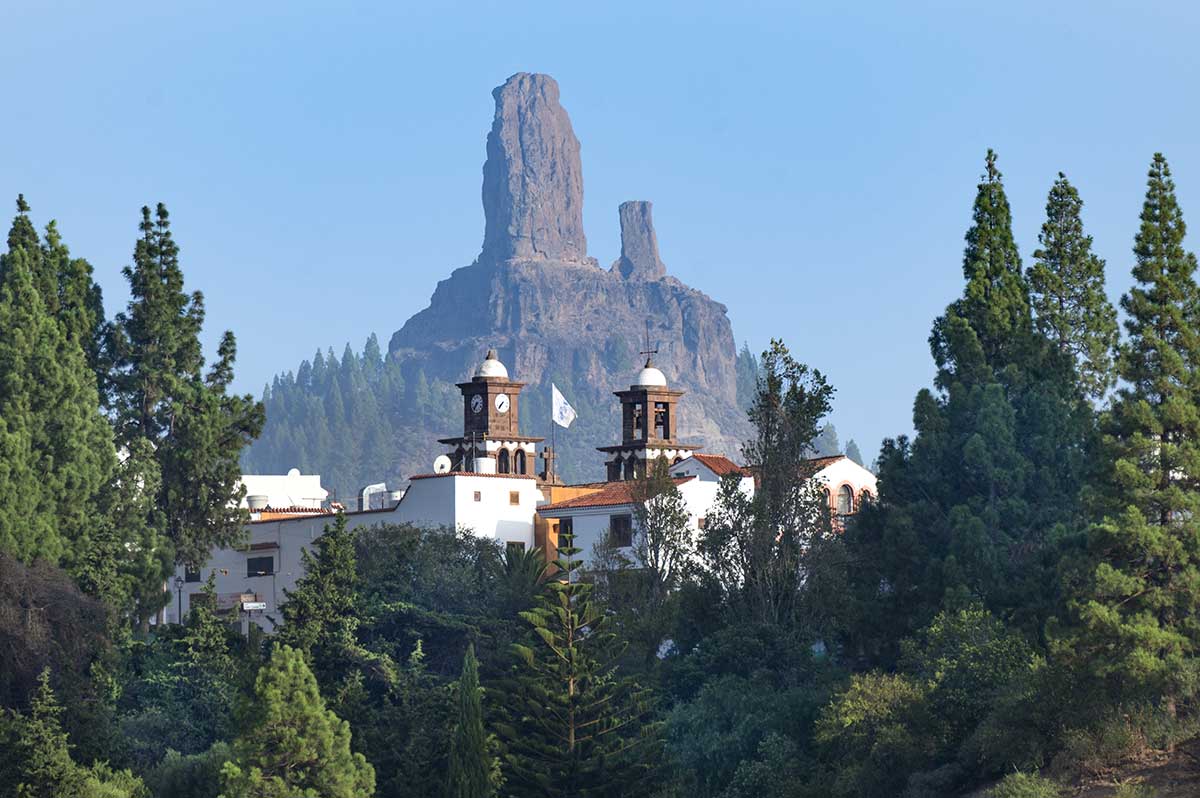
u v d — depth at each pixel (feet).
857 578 434.30
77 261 516.32
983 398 423.64
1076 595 317.83
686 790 391.24
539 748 380.78
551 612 396.16
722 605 449.89
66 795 345.92
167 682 426.92
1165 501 316.19
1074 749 288.71
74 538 448.24
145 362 516.73
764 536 445.78
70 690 396.78
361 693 404.98
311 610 440.04
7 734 358.84
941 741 327.26
